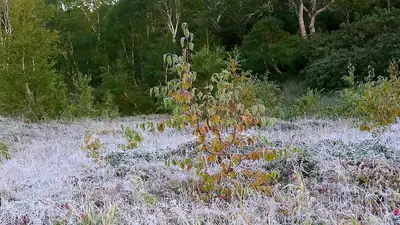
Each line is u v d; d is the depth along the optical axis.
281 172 5.74
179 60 4.75
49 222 4.14
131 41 30.78
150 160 7.08
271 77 25.59
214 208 4.39
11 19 22.78
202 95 4.87
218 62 21.34
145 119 17.19
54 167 6.74
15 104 16.22
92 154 7.15
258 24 25.91
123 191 5.12
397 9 22.67
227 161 4.89
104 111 17.91
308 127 11.23
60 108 16.69
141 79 28.28
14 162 7.44
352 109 13.55
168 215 4.26
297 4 27.67
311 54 24.09
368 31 22.36
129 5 30.23
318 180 5.34
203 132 4.86
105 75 25.14
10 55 16.50
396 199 4.39
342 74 20.88
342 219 3.93
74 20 35.03
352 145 6.62
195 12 30.59
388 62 19.66
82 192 5.09
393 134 7.73
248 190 4.77
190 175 5.68
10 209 4.39
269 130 10.59
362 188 4.80
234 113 4.89
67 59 32.12
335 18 28.55
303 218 4.01
